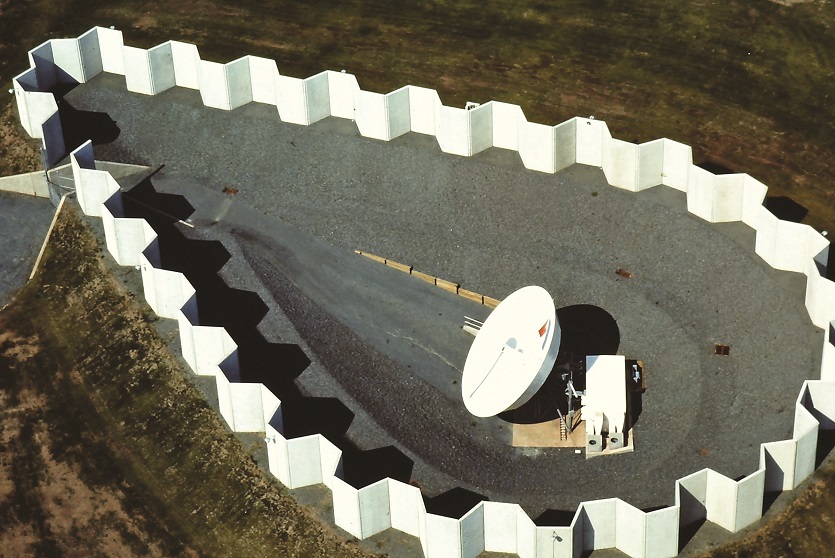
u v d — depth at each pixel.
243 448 66.56
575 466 64.62
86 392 69.88
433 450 65.94
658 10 84.69
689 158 72.06
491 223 74.19
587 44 83.31
